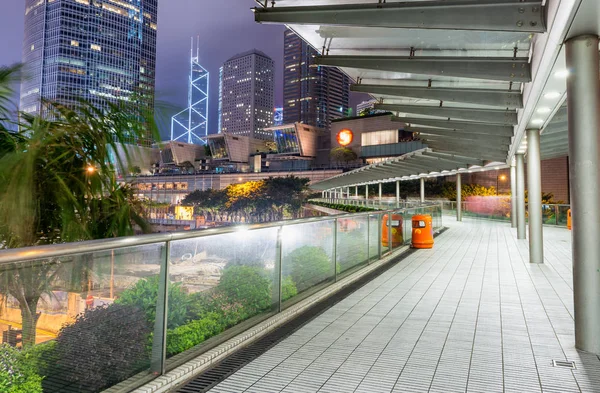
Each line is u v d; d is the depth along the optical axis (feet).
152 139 11.68
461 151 57.00
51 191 11.07
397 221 42.50
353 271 27.81
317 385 11.16
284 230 18.43
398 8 18.89
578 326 14.25
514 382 11.49
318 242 22.48
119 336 9.72
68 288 8.46
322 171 325.21
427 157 71.56
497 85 28.43
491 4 17.44
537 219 34.40
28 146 10.49
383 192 226.58
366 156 314.55
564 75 19.72
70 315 8.54
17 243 10.41
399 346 14.35
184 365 11.72
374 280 26.45
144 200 12.29
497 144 48.42
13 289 7.50
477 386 11.21
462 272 29.48
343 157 329.52
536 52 20.24
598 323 13.91
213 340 13.41
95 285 9.10
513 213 74.79
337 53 26.48
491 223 87.61
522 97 28.07
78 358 8.71
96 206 11.95
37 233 11.07
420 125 45.01
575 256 14.48
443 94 29.66
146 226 12.31
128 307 10.00
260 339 14.98
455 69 23.93
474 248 44.04
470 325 16.98
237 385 11.12
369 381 11.46
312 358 13.15
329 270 23.70
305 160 377.71
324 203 198.08
